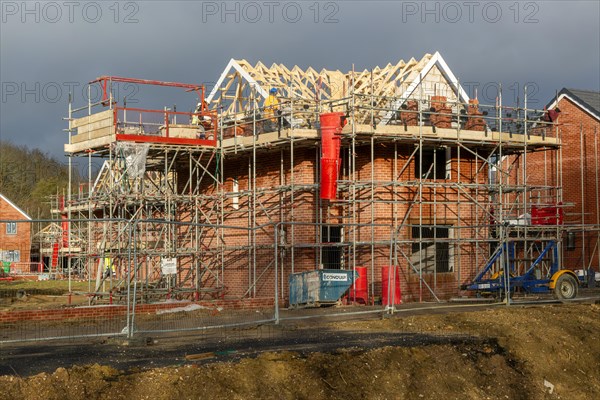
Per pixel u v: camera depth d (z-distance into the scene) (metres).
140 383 11.92
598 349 17.30
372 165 23.83
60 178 80.62
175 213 26.45
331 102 25.03
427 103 26.38
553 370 15.87
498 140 26.16
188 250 25.36
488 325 17.89
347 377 13.44
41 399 11.32
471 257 26.77
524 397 14.64
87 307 19.73
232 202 27.45
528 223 28.67
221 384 12.30
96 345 14.82
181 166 29.06
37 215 72.62
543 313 19.75
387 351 14.61
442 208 26.48
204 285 27.56
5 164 80.44
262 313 20.36
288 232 25.44
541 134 28.19
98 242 29.42
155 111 25.38
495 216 26.92
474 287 23.33
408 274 25.27
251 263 26.44
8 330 17.00
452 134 25.12
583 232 31.56
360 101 26.03
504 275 23.11
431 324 18.06
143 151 24.50
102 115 25.25
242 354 13.89
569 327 18.31
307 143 24.78
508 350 15.98
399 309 21.00
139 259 26.23
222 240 27.22
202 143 25.95
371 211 24.39
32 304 26.30
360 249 25.14
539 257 24.69
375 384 13.59
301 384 12.89
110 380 12.00
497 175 32.34
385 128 23.94
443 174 27.16
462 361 15.10
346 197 25.41
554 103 36.44
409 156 25.78
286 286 25.19
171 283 26.06
